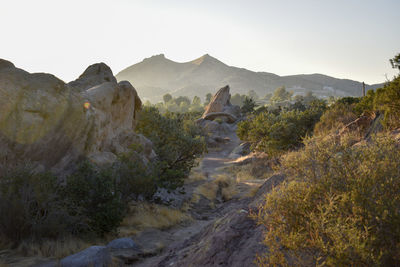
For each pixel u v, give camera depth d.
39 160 10.05
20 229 6.96
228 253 4.43
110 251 7.40
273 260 2.89
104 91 15.23
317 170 3.43
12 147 9.21
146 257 7.51
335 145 3.54
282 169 4.07
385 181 2.84
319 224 2.70
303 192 3.15
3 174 8.16
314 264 2.67
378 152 3.32
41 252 6.50
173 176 15.70
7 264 5.75
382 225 2.46
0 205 6.95
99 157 13.00
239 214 5.35
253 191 17.09
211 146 54.59
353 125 11.81
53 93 10.77
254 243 4.22
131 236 9.09
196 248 5.46
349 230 2.41
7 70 10.03
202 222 12.91
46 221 7.24
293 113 26.83
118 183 11.42
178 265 5.29
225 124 82.44
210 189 19.58
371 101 15.48
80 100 12.12
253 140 28.69
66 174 10.91
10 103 9.35
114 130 16.98
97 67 20.09
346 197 2.72
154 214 11.86
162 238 9.24
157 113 24.80
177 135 22.50
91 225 8.48
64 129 10.98
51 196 7.73
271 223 3.21
